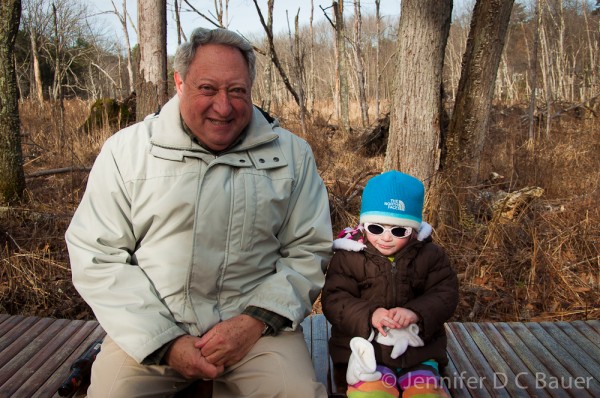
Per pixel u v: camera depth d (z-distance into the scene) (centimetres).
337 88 1392
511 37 2331
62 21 1861
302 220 207
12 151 509
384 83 2430
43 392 211
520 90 2233
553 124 1007
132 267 190
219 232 189
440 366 221
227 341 180
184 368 178
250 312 190
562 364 234
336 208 501
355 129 1116
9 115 505
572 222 448
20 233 453
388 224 197
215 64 182
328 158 801
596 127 894
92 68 2505
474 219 471
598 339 256
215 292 194
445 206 448
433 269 206
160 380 186
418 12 427
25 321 274
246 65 190
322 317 278
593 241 414
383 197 199
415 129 443
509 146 752
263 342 191
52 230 472
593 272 389
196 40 184
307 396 177
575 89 2214
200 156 192
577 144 783
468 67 473
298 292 198
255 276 201
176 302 190
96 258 188
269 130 203
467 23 2797
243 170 194
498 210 467
